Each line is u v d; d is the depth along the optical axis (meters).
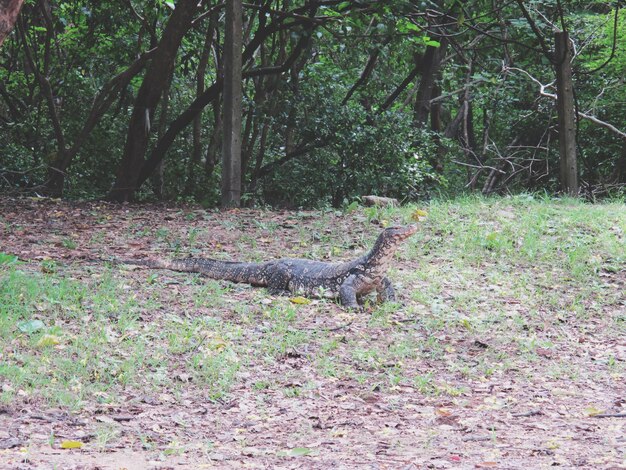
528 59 22.91
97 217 13.40
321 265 9.30
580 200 15.22
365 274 8.93
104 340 7.07
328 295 9.09
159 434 5.43
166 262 9.98
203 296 8.84
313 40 19.81
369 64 20.06
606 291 9.97
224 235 11.92
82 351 6.77
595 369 7.51
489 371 7.23
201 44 19.73
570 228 12.32
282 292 9.30
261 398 6.26
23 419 5.45
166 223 12.88
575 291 9.95
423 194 19.47
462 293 9.55
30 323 7.16
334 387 6.64
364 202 14.64
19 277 8.62
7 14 6.86
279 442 5.41
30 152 19.50
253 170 21.03
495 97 22.75
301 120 18.55
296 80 18.80
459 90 22.81
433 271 10.30
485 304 9.26
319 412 6.07
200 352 7.06
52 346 6.82
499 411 6.26
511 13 22.39
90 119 17.45
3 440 5.04
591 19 21.36
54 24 19.77
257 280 9.56
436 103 23.69
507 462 5.00
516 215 13.06
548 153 22.86
